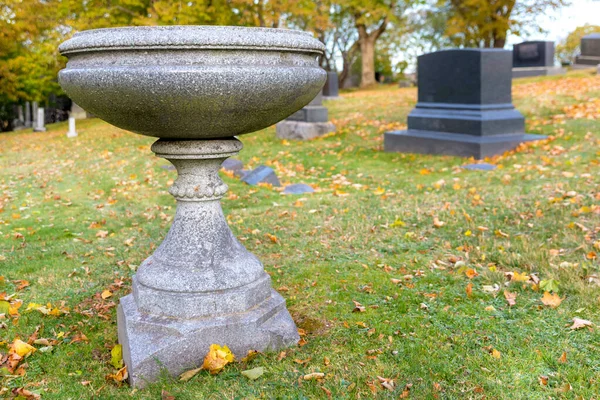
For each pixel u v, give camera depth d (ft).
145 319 10.38
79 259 17.52
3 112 98.73
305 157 37.09
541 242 16.46
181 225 10.88
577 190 21.42
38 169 37.42
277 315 11.15
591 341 10.54
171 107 8.82
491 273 14.19
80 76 9.00
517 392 9.01
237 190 26.99
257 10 72.18
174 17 66.74
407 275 14.52
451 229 18.42
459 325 11.52
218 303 10.39
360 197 24.43
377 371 9.85
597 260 14.66
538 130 35.96
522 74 84.17
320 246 17.40
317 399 9.05
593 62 84.17
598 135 32.81
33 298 14.26
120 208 24.80
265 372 9.94
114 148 45.88
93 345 11.59
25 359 11.01
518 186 23.38
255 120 9.66
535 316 11.77
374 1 93.35
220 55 8.77
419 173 29.76
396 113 49.70
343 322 11.96
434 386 9.17
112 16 72.43
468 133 32.04
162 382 9.75
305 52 9.84
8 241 20.02
